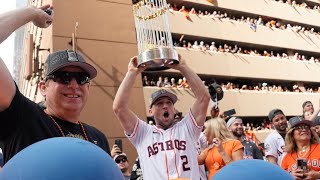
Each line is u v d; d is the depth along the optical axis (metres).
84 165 0.64
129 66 3.27
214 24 17.28
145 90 13.45
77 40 12.65
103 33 13.34
